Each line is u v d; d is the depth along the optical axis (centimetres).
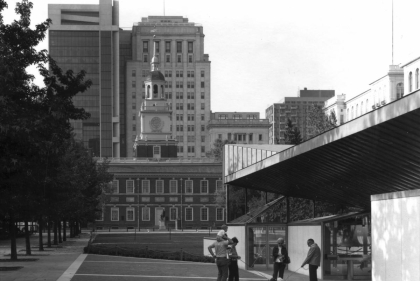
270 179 4334
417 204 2194
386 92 15850
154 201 15588
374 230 2606
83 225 14462
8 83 2934
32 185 3575
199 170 15712
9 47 3362
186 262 4812
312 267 2920
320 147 2989
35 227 12594
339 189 3934
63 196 5056
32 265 4322
